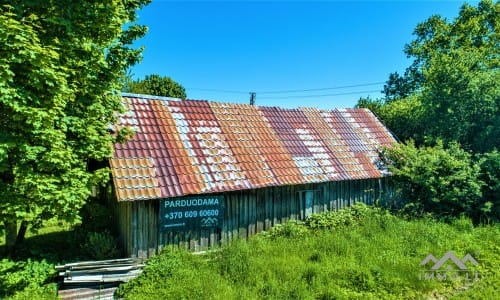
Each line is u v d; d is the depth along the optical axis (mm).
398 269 8867
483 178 14211
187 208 10523
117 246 10414
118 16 8883
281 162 13258
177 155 11352
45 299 7223
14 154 7363
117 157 10258
